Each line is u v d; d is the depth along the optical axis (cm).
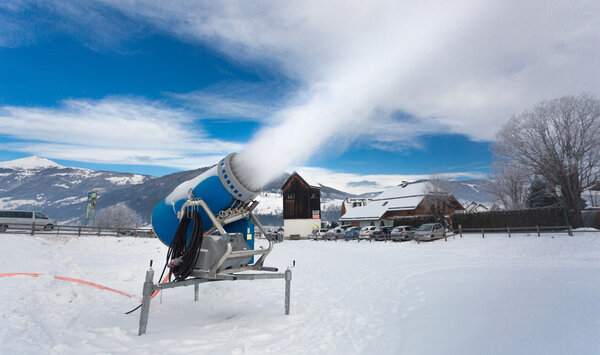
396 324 523
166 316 585
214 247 523
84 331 457
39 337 411
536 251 1727
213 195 613
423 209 4391
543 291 696
